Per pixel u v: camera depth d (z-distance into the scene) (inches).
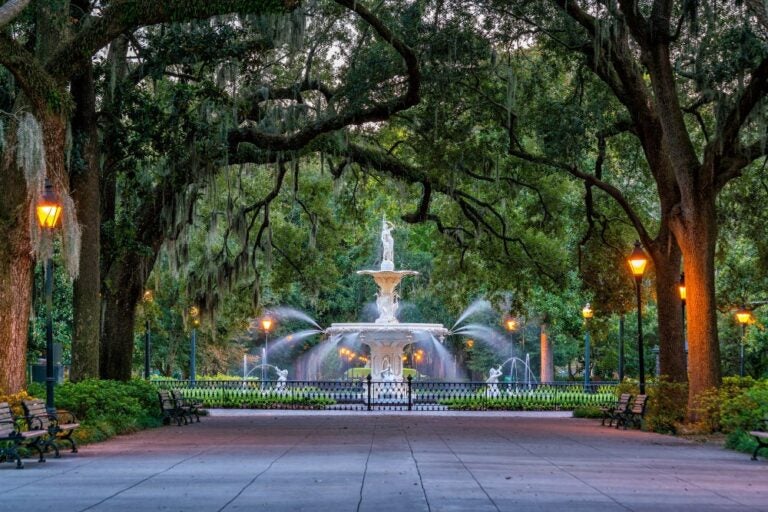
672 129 869.8
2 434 543.2
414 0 1003.3
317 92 1228.5
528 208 1378.0
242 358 2469.2
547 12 1021.8
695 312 855.7
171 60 916.6
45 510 366.0
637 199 1412.4
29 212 673.6
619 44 970.7
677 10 987.9
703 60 883.4
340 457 588.7
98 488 433.1
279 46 935.0
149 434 824.3
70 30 848.3
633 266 988.6
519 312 1609.3
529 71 1256.2
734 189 1223.5
